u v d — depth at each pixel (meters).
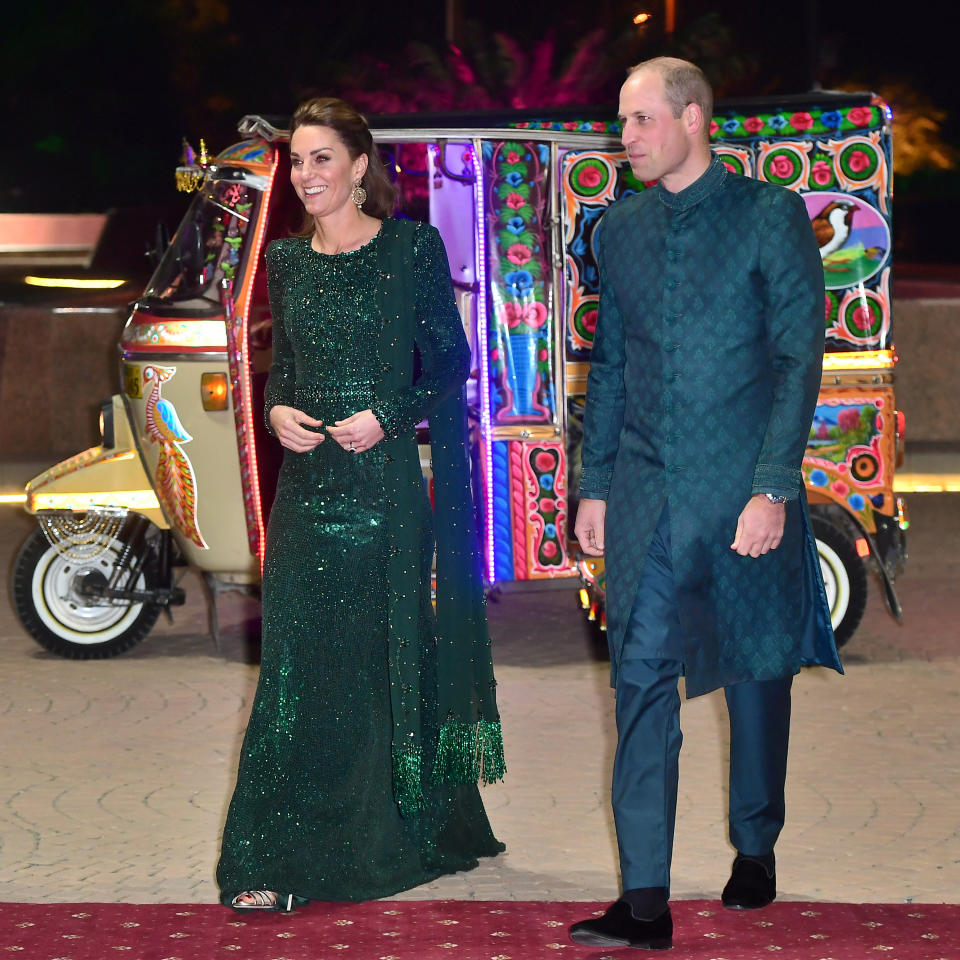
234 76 32.38
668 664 4.88
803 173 8.87
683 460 4.82
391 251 5.27
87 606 9.23
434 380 5.31
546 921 5.09
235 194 8.74
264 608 5.44
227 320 8.47
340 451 5.30
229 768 7.05
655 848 4.83
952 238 32.28
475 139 8.84
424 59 20.58
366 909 5.21
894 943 4.85
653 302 4.86
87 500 9.05
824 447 8.88
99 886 5.54
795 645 4.93
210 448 8.73
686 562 4.82
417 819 5.47
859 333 8.86
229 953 4.82
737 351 4.80
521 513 8.89
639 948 4.82
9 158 39.69
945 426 17.72
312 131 5.20
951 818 6.28
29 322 17.30
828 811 6.37
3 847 5.99
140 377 8.77
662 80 4.79
